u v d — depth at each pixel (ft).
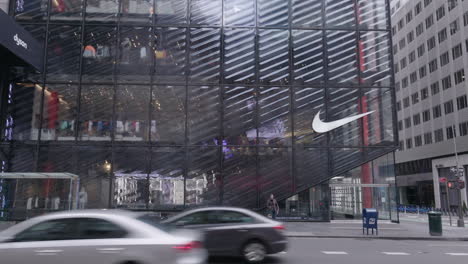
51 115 68.69
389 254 36.55
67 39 71.46
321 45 73.46
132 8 72.84
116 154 67.82
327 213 72.59
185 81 70.64
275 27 73.51
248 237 29.22
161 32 72.23
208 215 30.17
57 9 72.43
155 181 67.26
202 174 67.82
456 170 77.05
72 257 18.01
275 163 68.95
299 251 37.70
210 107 70.03
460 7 147.23
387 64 73.00
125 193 66.74
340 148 70.03
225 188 67.67
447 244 46.55
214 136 69.10
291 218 71.97
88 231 18.70
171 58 71.41
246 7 74.13
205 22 73.10
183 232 20.77
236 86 70.95
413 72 184.03
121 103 69.51
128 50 71.31
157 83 70.23
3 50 58.49
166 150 68.28
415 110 181.27
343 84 72.18
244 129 69.67
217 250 29.07
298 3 74.90
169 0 73.36
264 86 71.26
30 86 69.67
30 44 64.44
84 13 72.02
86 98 69.51
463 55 144.56
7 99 68.54
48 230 18.72
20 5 72.23
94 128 68.49
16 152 67.31
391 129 70.95
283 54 72.74
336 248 40.45
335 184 74.02
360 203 82.38
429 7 169.78
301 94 71.56
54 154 67.36
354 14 74.84
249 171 68.39
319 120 70.79
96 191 66.49
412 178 184.85
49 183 66.54
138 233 18.66
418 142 177.78
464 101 143.54
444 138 156.15
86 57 70.85
